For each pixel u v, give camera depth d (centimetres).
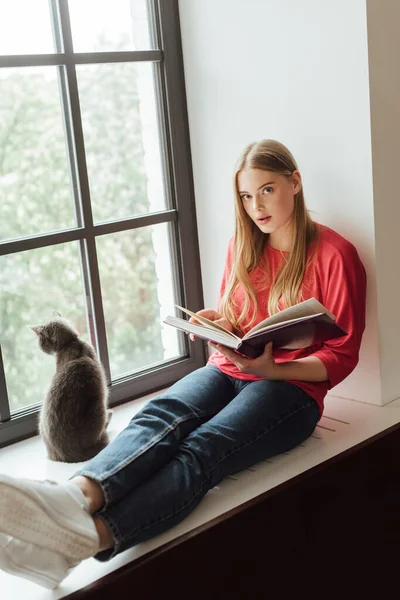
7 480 128
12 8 191
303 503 166
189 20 218
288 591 167
